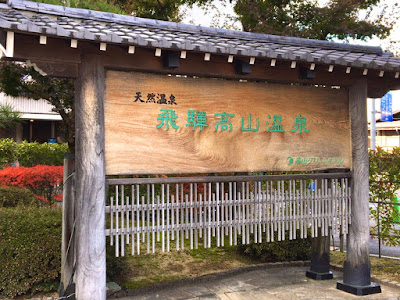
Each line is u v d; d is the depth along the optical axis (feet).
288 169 15.81
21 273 15.47
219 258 22.33
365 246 17.10
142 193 27.37
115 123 13.12
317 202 16.72
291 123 15.97
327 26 33.68
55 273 15.97
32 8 12.89
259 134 15.35
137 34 12.05
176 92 13.99
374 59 15.70
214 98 14.60
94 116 12.67
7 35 10.28
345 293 16.98
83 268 12.69
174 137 13.91
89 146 12.63
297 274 19.99
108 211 13.07
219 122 14.64
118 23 14.02
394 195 22.07
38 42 11.84
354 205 17.11
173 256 22.21
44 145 44.32
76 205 12.99
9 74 25.25
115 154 13.10
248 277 19.49
